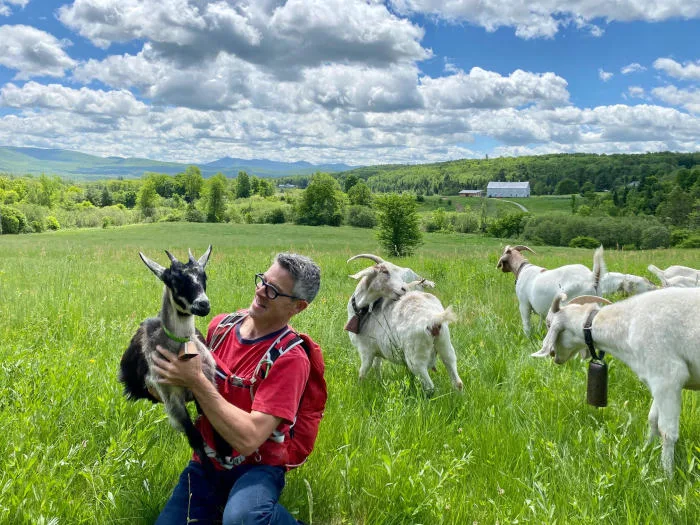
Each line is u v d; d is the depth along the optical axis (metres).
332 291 12.75
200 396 3.07
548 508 3.80
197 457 3.64
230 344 3.66
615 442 4.70
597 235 72.69
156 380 3.32
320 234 75.75
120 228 83.81
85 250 30.09
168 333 3.26
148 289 12.18
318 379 3.61
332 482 4.14
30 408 4.54
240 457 3.40
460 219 90.12
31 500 3.44
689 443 4.88
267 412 3.25
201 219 120.00
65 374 5.35
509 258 10.52
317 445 4.64
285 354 3.37
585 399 5.87
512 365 7.04
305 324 8.48
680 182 128.88
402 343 6.33
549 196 193.12
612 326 5.14
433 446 4.87
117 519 3.56
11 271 15.89
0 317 8.83
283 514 3.28
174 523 3.24
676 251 27.02
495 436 4.96
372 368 7.24
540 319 9.47
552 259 20.47
